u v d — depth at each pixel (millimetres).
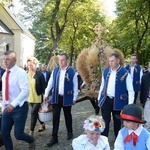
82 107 10805
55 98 5844
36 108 6199
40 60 55906
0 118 5074
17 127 4594
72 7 28969
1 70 5562
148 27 25609
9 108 4430
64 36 36594
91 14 34250
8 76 4594
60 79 5871
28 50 39781
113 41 32000
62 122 7930
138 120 2945
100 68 7375
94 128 3162
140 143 3035
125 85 5133
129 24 27000
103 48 7449
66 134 6617
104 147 3330
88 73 7574
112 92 5160
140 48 27547
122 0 24266
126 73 5137
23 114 4602
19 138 4691
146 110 5590
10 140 4805
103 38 7738
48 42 38688
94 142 3260
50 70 8789
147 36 27078
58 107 5855
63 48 41188
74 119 8367
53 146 5703
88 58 7410
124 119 2994
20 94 4504
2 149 5410
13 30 34562
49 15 24547
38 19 25734
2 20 34406
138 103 10305
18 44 34625
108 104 5230
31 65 6121
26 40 38281
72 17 31047
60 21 28750
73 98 5996
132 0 21766
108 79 5219
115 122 5430
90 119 3258
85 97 7824
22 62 35656
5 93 4617
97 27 7801
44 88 6160
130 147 3064
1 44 33156
